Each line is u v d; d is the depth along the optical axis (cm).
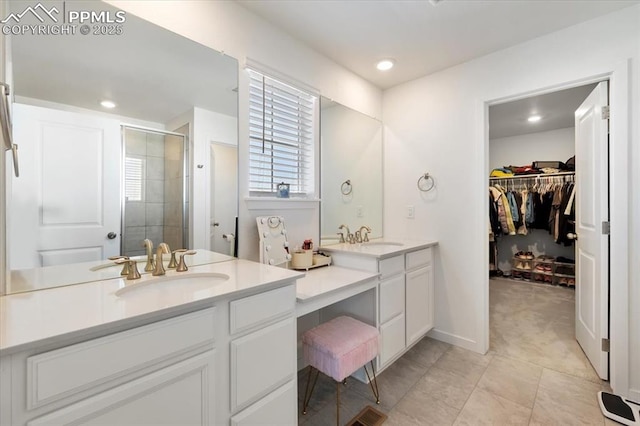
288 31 193
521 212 425
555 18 182
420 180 262
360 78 260
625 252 172
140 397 82
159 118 141
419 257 232
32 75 108
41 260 108
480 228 228
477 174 230
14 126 104
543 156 444
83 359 73
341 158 242
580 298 229
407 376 196
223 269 140
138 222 135
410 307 220
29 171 106
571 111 349
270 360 118
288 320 126
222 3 162
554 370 201
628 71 171
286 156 201
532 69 205
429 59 231
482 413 160
